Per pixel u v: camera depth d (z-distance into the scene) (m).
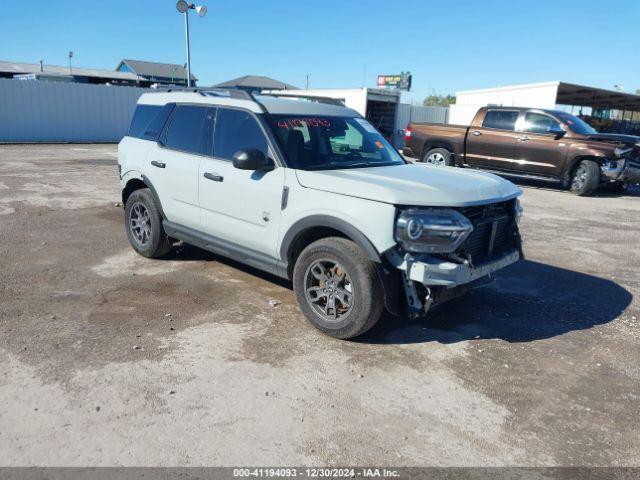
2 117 22.38
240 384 3.59
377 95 28.64
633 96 30.67
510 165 13.43
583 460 3.01
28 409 3.20
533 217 9.76
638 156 12.44
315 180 4.29
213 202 5.13
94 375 3.60
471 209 4.12
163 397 3.39
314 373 3.78
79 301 4.88
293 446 2.99
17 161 15.34
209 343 4.14
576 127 12.90
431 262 3.84
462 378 3.82
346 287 4.21
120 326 4.38
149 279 5.52
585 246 7.76
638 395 3.71
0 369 3.62
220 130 5.17
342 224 4.06
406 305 4.05
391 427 3.21
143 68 61.75
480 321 4.84
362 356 4.07
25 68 53.84
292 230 4.42
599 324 4.89
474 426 3.27
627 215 10.38
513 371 3.96
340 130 5.23
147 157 5.91
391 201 3.83
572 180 12.81
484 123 13.83
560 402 3.58
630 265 6.87
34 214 8.30
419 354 4.15
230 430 3.10
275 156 4.61
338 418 3.27
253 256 4.89
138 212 6.20
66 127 24.14
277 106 5.01
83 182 11.70
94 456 2.83
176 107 5.77
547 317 5.00
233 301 5.01
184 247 6.68
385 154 5.40
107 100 25.11
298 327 4.50
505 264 4.48
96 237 7.10
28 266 5.79
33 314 4.55
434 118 31.77
